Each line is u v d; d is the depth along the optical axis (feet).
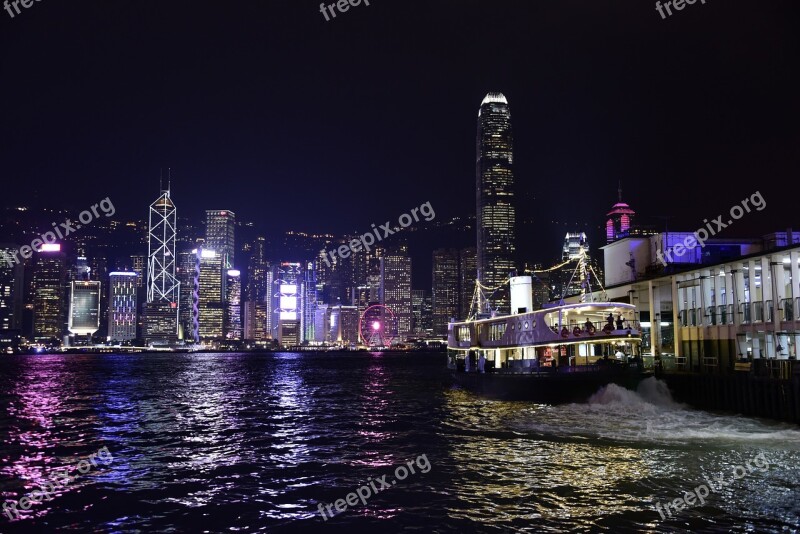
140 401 232.32
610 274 248.32
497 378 195.21
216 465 106.22
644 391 160.45
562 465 96.68
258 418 173.58
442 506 78.79
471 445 116.26
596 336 165.37
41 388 307.58
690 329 177.68
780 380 127.34
